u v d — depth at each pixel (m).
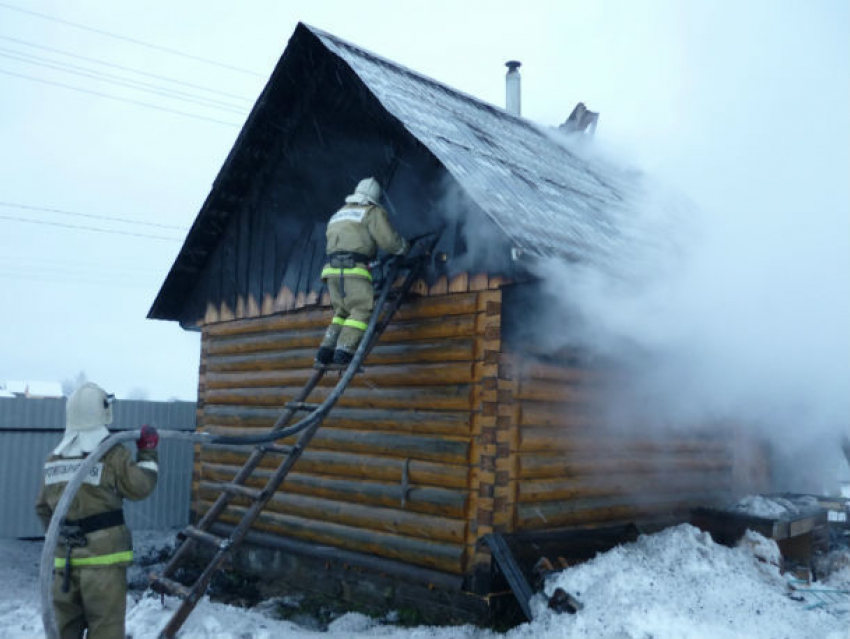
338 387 5.73
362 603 6.91
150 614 6.23
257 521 8.15
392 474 6.77
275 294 8.41
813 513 8.34
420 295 6.75
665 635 5.09
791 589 6.83
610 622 5.30
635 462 7.57
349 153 7.61
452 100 9.22
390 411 6.94
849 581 7.95
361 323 6.11
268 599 7.48
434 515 6.41
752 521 7.59
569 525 6.71
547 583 5.73
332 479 7.38
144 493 4.30
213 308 9.45
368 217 6.24
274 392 8.30
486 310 6.22
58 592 4.18
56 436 11.15
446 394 6.42
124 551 4.25
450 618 6.15
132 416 11.91
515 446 6.27
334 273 6.19
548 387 6.63
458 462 6.29
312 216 8.02
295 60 7.54
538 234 6.18
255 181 8.76
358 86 7.13
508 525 6.11
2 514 10.66
